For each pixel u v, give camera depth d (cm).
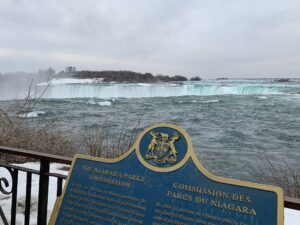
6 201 476
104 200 293
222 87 7381
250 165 1177
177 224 258
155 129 289
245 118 3134
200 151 1516
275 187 234
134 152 293
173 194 266
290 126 2569
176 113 3419
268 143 1791
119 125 1744
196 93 7056
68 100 4506
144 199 276
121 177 292
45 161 333
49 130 927
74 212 300
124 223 277
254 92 7625
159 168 277
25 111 884
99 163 306
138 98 5750
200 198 256
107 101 4700
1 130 781
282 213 227
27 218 345
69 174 315
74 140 855
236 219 240
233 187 247
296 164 1259
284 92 7644
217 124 2688
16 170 350
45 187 335
